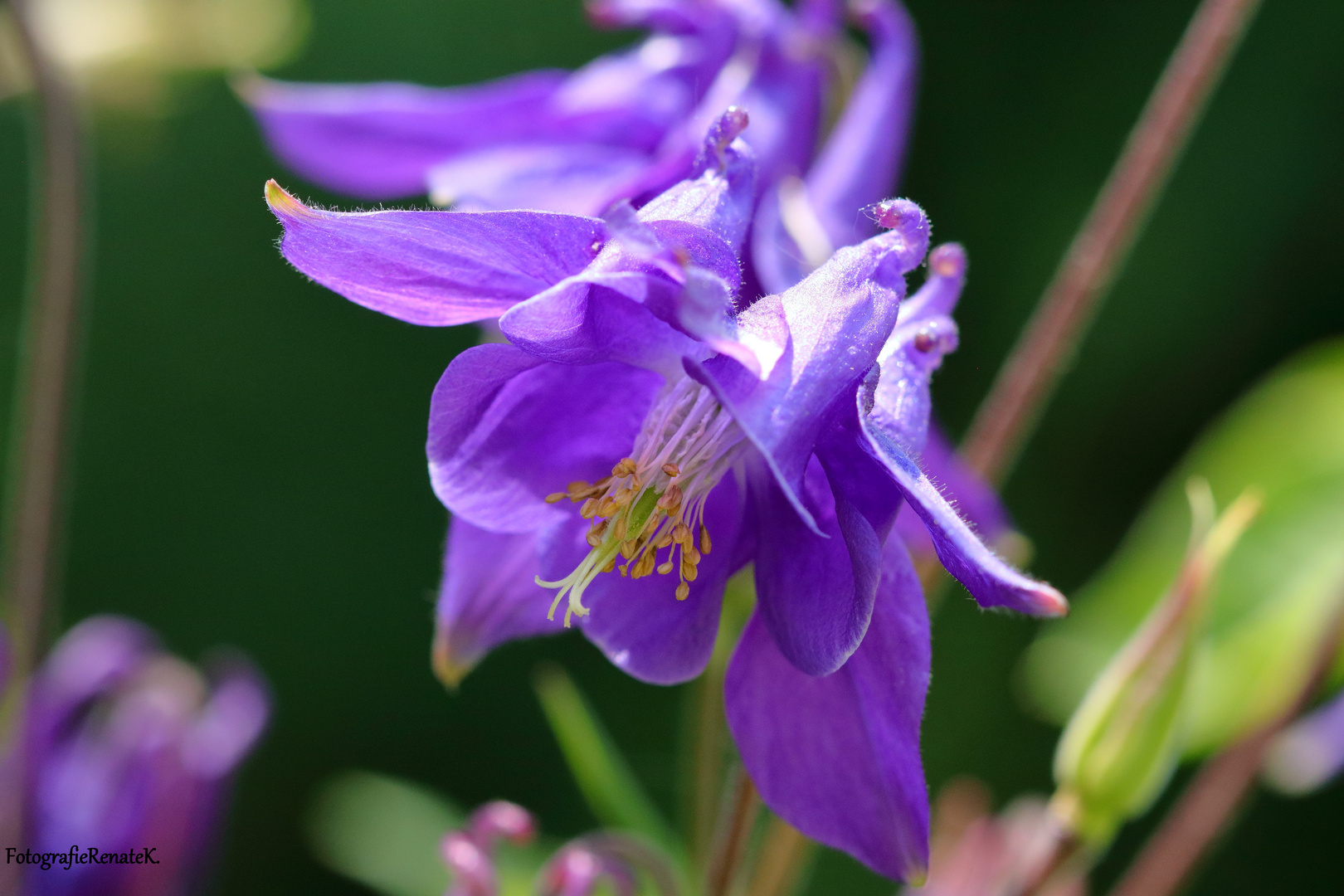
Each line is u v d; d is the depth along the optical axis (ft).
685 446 0.90
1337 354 1.26
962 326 3.79
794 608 0.89
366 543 3.86
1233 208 3.58
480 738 3.80
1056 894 1.06
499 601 0.93
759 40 1.13
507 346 0.87
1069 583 3.75
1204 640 1.03
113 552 3.84
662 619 0.91
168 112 1.46
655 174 1.02
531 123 1.14
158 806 1.18
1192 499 1.04
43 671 1.16
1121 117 3.70
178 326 3.84
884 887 3.20
